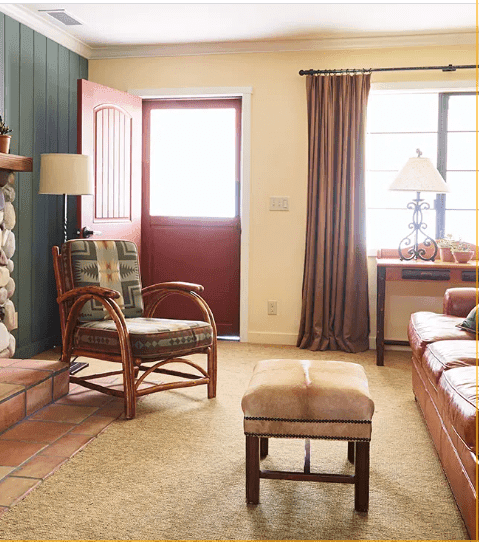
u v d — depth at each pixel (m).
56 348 4.68
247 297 5.03
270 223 4.96
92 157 4.20
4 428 2.81
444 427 2.29
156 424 2.96
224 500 2.14
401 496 2.20
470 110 4.75
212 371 3.41
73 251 3.46
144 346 3.03
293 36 4.66
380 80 4.71
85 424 2.94
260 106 4.91
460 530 1.94
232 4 3.94
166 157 5.26
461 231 4.84
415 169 4.30
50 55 4.50
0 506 2.07
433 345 2.83
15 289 4.18
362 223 4.68
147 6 3.99
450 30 4.48
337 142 4.70
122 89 5.11
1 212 3.73
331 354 4.60
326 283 4.71
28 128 4.24
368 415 2.04
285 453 2.61
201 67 4.98
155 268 5.30
